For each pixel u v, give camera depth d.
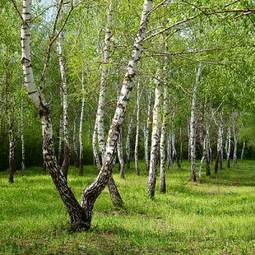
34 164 53.22
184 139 73.94
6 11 30.27
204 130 48.06
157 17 19.39
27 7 12.86
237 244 12.82
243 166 61.00
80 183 31.03
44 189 26.75
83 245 12.02
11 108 33.94
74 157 57.62
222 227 16.22
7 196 23.52
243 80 29.47
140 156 69.25
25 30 12.92
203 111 48.59
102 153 21.75
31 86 13.21
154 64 24.58
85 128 62.88
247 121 49.62
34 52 39.53
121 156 38.84
